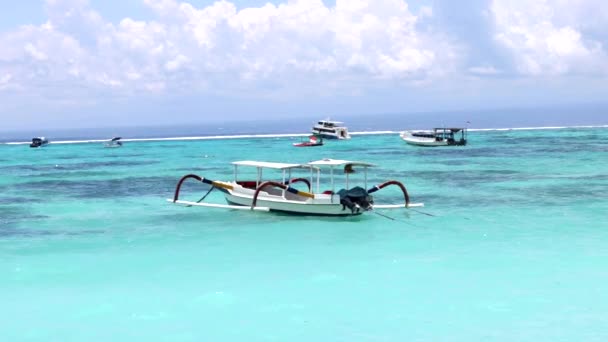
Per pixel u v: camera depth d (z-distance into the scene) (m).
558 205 34.34
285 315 17.06
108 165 67.44
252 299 18.50
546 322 16.14
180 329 16.19
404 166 61.03
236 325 16.41
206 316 17.11
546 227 28.16
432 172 54.25
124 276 21.19
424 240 25.95
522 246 24.52
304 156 79.81
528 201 36.03
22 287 20.00
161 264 22.75
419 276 20.53
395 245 25.14
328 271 21.39
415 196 39.03
